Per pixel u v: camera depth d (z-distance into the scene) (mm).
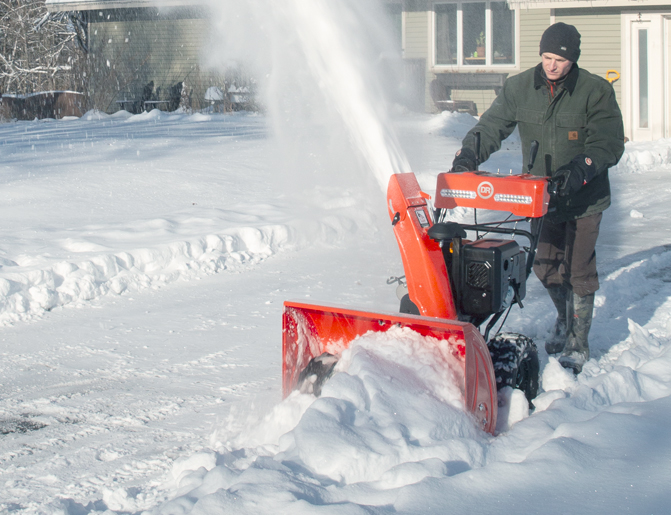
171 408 3676
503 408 3150
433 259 3082
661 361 3600
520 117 4090
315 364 3180
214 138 15102
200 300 5777
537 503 2174
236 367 4285
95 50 25578
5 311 5367
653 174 13547
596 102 3863
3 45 28344
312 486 2305
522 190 3303
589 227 4047
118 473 2973
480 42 20828
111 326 5141
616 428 2680
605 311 5285
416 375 2848
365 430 2559
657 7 17672
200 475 2561
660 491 2230
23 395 3885
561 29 3750
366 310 2961
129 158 12344
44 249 6582
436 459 2422
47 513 2641
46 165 11477
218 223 7859
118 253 6348
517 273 3307
